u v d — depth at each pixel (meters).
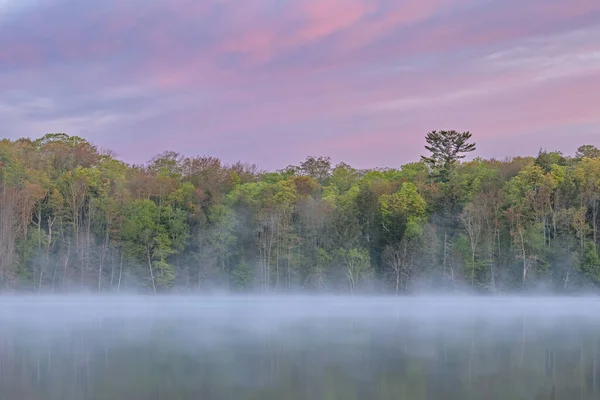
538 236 97.88
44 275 98.56
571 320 63.50
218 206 102.44
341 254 102.00
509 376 34.75
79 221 102.50
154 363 38.00
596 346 45.09
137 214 100.44
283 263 102.50
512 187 105.06
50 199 101.44
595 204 101.19
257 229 102.31
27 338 48.50
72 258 99.81
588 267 95.06
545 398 30.06
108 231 100.62
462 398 30.03
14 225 97.00
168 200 104.50
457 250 100.38
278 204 105.00
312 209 105.81
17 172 102.94
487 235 100.88
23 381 33.22
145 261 99.62
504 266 99.88
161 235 99.94
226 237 102.06
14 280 95.62
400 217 103.75
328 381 33.38
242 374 35.03
